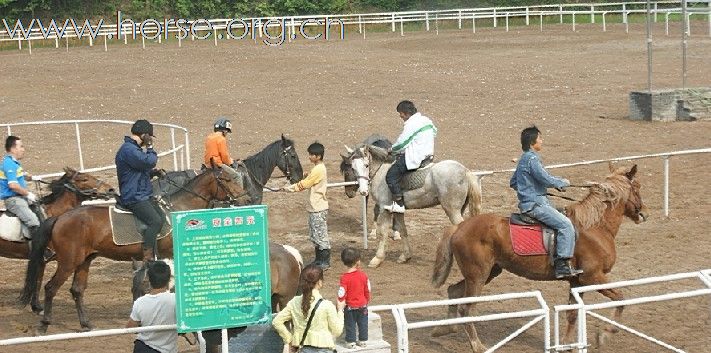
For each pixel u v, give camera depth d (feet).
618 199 39.24
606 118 94.89
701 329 40.57
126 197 40.93
